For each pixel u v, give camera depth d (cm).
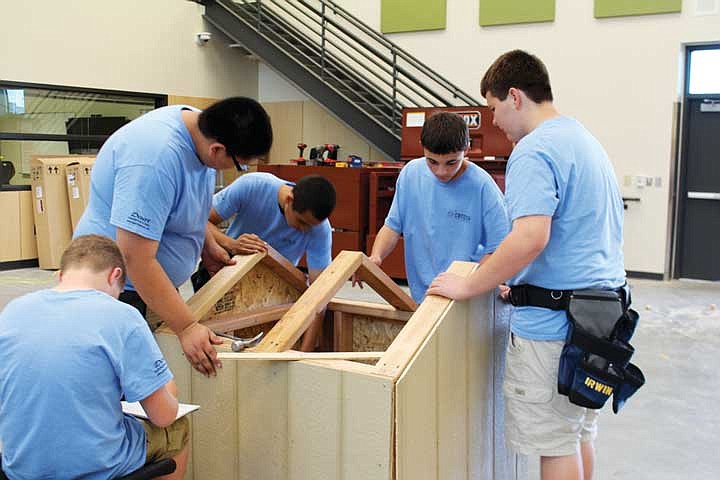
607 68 668
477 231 236
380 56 720
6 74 662
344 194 623
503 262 152
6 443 133
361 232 625
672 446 290
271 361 145
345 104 721
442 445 154
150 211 151
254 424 150
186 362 160
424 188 240
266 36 782
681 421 319
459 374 162
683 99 655
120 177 153
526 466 229
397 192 252
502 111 173
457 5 745
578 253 161
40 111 702
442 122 211
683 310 537
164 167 153
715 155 653
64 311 134
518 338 169
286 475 146
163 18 804
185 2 826
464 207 234
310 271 249
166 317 153
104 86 750
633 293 601
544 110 169
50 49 697
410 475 137
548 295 163
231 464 156
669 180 650
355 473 135
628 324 164
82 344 131
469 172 233
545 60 699
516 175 158
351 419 134
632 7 646
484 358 178
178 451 158
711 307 544
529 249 151
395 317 213
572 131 164
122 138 159
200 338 153
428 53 770
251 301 203
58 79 706
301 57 771
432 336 144
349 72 787
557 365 163
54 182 670
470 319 167
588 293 158
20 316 135
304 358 141
